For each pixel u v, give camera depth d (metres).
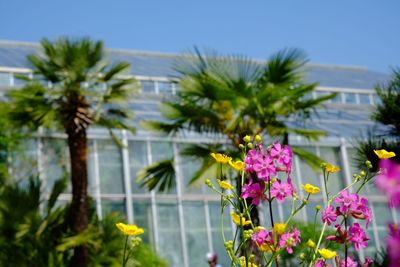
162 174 11.52
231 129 10.66
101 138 18.06
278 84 10.91
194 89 10.83
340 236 2.62
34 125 11.95
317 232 13.33
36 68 12.06
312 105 11.34
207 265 17.97
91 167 17.80
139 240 2.55
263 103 10.66
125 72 12.45
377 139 7.75
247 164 2.71
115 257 11.03
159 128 11.61
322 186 19.69
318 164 11.43
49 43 11.88
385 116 8.07
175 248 17.89
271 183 2.69
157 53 25.27
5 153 15.80
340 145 20.39
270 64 10.90
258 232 2.60
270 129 10.96
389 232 1.22
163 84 21.38
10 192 11.09
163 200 18.17
